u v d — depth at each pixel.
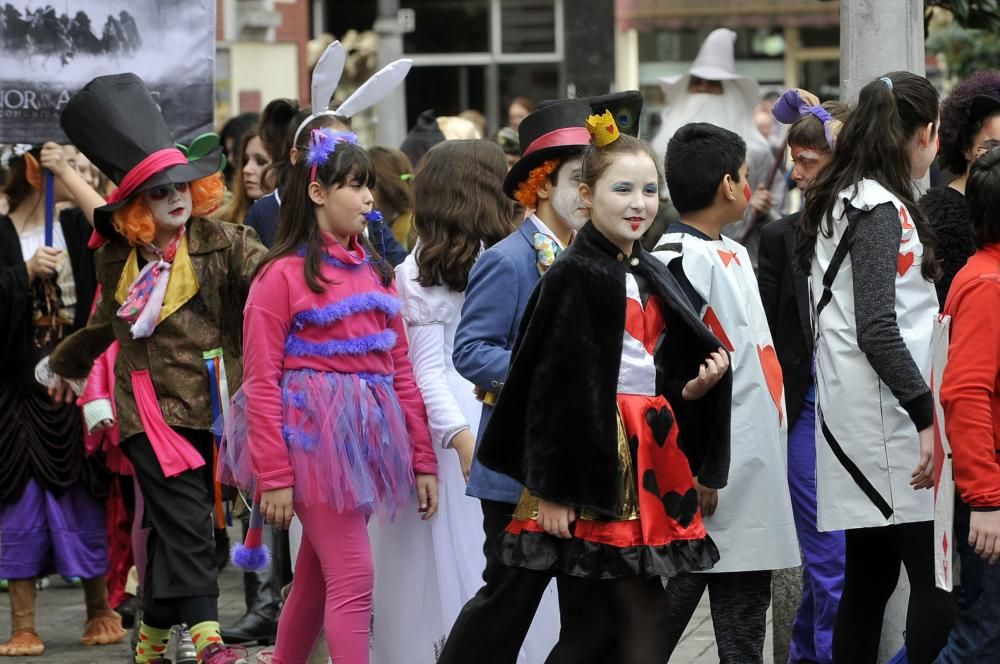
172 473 14.55
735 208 13.15
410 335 13.91
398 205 20.03
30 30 17.38
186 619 14.46
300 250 13.44
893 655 14.30
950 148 14.23
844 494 12.47
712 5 46.78
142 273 14.73
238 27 54.09
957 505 11.91
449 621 13.70
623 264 11.07
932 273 12.47
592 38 55.06
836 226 12.49
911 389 11.92
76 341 15.62
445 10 61.91
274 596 17.59
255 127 20.06
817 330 12.71
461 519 13.80
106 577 18.59
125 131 14.64
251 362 13.21
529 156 12.56
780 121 15.36
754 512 12.64
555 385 10.80
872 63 14.79
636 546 11.07
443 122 25.41
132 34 17.58
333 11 61.59
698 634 17.53
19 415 17.78
